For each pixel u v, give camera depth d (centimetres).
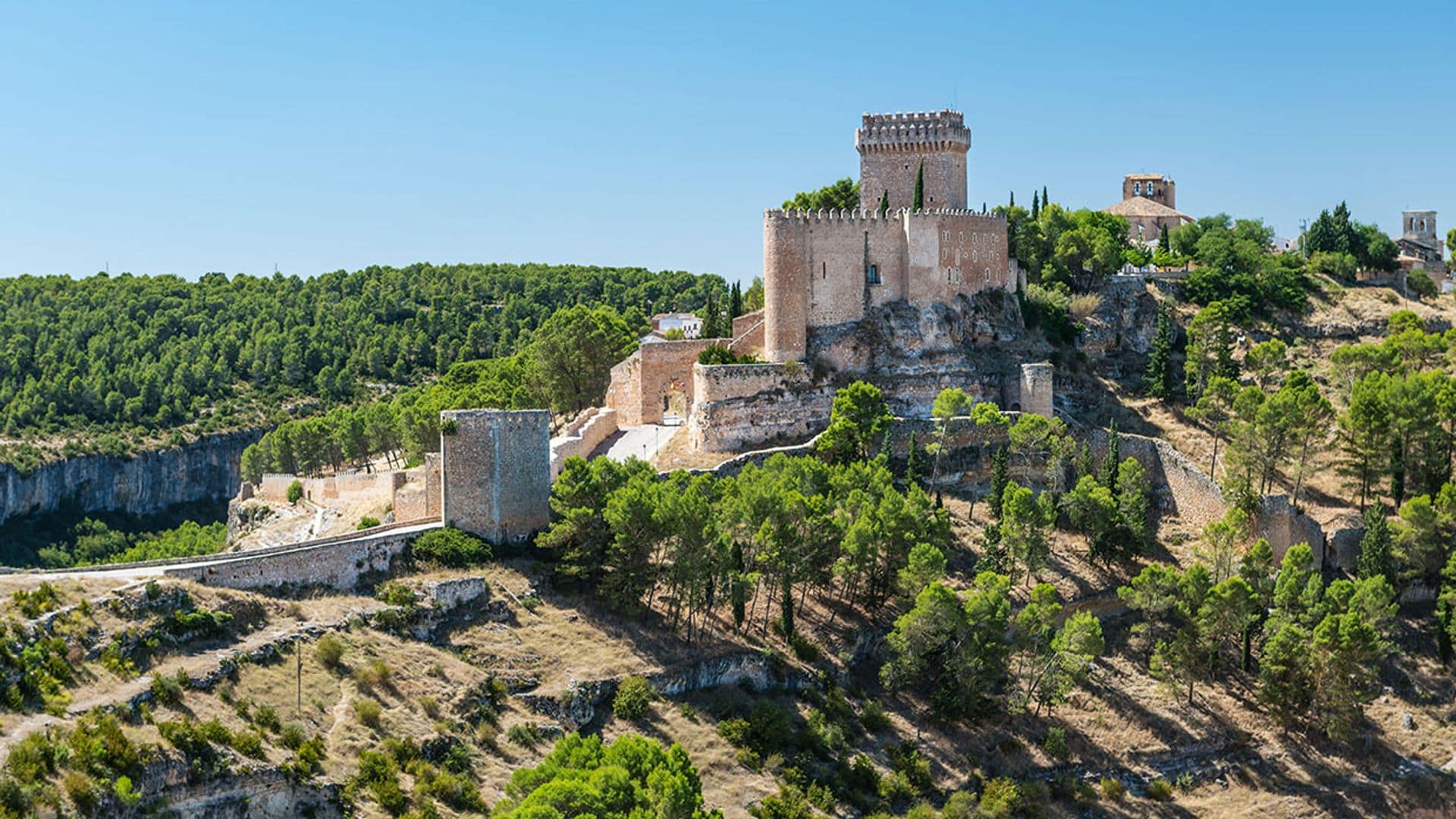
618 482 13938
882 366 18400
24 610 10038
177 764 9125
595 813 8525
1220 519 16812
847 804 11944
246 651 10762
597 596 13375
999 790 12556
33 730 8912
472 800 10112
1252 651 14950
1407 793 13762
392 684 11156
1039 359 19612
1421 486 17288
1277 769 13862
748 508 13800
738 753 12006
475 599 12756
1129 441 17862
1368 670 14125
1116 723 13975
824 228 18350
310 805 9594
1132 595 14938
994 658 13350
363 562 12656
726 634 13475
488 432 13575
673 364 18662
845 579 14862
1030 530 15150
